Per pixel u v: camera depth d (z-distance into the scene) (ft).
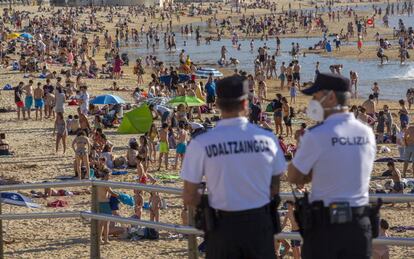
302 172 38.09
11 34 625.82
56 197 155.94
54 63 486.38
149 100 278.26
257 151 37.96
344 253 37.73
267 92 372.79
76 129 240.73
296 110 304.09
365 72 467.11
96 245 59.52
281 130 242.37
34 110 287.69
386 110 230.89
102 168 161.99
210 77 289.74
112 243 111.65
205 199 38.50
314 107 38.70
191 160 38.22
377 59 540.52
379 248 89.20
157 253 107.86
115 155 202.08
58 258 101.76
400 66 493.77
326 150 37.60
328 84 38.40
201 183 39.29
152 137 199.52
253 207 37.96
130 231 114.83
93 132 217.56
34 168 193.77
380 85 403.75
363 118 223.30
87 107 253.85
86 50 587.68
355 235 37.60
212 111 287.69
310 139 37.81
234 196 37.73
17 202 123.95
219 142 37.83
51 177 182.09
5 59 442.91
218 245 38.22
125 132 236.02
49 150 217.56
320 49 620.08
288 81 382.83
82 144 176.76
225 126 38.29
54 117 276.62
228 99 38.17
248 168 37.81
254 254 38.01
